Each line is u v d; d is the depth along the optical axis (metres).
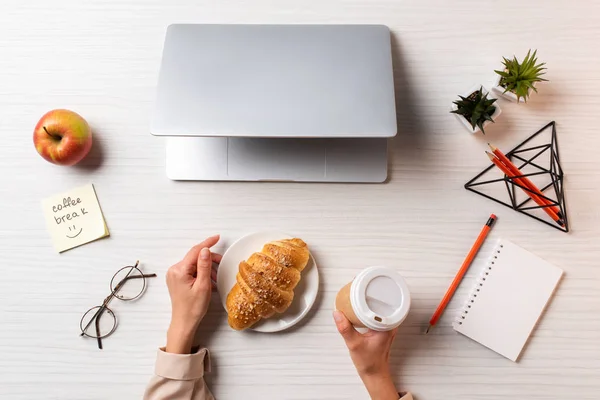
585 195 0.70
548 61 0.71
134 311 0.70
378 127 0.59
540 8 0.71
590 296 0.69
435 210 0.71
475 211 0.71
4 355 0.70
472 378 0.70
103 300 0.70
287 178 0.70
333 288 0.70
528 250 0.70
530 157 0.71
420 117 0.71
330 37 0.63
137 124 0.72
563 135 0.71
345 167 0.70
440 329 0.70
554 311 0.70
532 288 0.69
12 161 0.71
